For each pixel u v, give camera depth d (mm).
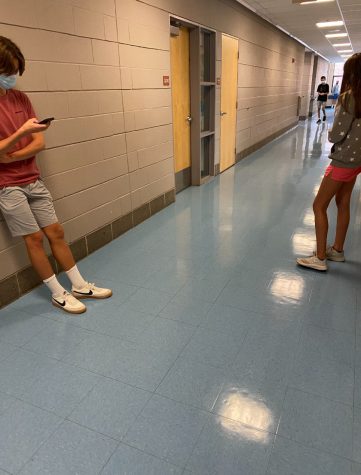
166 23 3801
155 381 1752
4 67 1812
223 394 1673
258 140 8250
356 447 1423
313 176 5656
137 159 3609
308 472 1336
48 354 1938
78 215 2920
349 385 1713
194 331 2107
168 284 2617
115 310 2318
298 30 8758
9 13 2117
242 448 1425
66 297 2322
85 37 2727
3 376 1790
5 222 2291
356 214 3930
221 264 2900
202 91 5160
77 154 2812
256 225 3701
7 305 2385
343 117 2270
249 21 6465
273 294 2467
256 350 1948
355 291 2484
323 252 2709
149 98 3678
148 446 1438
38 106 2410
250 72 6941
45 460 1391
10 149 1920
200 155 5113
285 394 1668
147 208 3910
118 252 3137
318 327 2123
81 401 1645
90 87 2848
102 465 1369
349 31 8906
